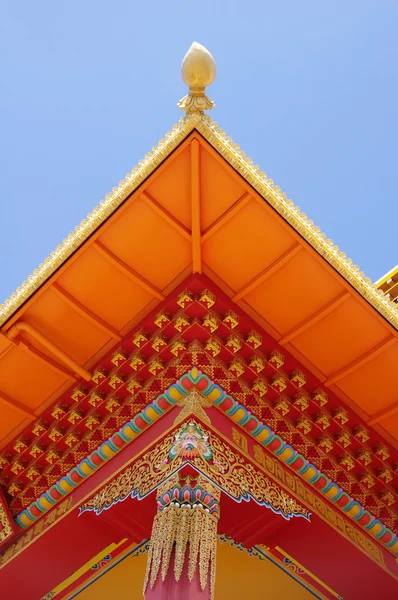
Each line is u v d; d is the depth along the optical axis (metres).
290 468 12.47
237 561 13.66
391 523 13.16
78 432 13.32
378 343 12.91
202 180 11.66
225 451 11.23
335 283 12.48
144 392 12.49
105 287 12.80
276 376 12.83
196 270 12.60
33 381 13.59
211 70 11.51
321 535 12.19
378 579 12.42
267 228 12.15
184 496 10.05
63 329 13.11
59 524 12.30
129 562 13.39
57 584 13.10
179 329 12.44
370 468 13.52
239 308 12.94
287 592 13.72
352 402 13.61
